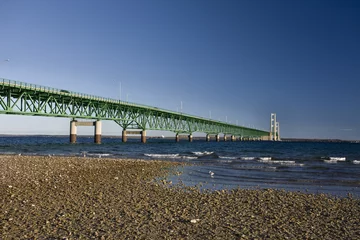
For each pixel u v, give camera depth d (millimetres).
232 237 9227
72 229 9508
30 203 12641
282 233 9758
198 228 9984
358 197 16188
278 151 74312
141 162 34281
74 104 84812
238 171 28094
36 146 80250
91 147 79438
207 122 187375
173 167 30953
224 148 90000
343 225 10828
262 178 23547
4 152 54375
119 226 9922
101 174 22641
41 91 70188
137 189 16828
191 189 17578
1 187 15805
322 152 72250
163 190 16859
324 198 15633
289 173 26922
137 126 122312
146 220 10703
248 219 11250
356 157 55000
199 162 38688
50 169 23656
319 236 9570
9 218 10445
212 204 13555
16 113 65562
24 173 20984
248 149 84625
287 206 13578
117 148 78125
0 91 64125
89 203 12969
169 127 144250
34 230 9328
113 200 13703
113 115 103812
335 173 27219
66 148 71938
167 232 9484
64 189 15930
